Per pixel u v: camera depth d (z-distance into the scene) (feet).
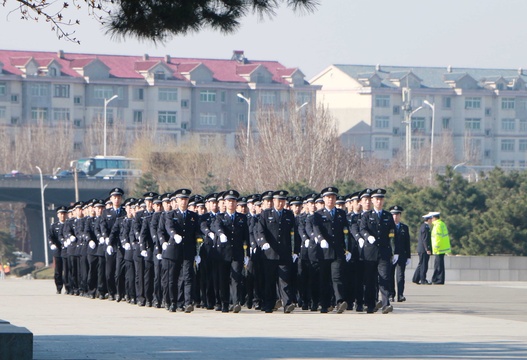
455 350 72.90
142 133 638.12
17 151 631.56
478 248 234.79
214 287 115.34
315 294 115.34
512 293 153.07
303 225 115.34
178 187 433.07
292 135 398.21
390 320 103.40
